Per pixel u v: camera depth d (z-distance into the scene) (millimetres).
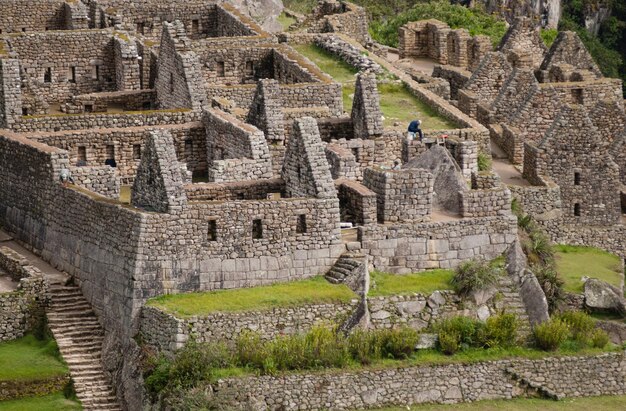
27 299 137875
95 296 137125
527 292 138875
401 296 136500
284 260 135750
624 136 161375
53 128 152250
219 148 150750
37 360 135250
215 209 134250
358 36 187875
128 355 133000
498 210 140125
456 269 138750
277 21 195625
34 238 143875
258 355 131250
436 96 168500
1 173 147375
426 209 139250
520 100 166250
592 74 174875
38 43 166250
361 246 137750
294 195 139125
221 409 128875
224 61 167500
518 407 133375
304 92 158875
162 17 178625
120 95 162750
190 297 133750
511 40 184875
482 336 135625
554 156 156375
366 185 139750
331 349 132375
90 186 142375
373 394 132250
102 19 175875
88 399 133000
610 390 135750
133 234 133625
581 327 138750
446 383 133500
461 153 150500
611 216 156625
